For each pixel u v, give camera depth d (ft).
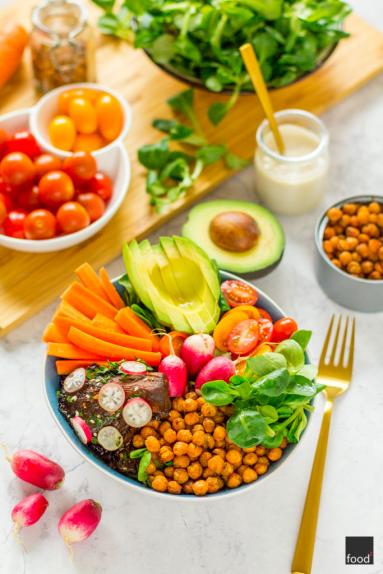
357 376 2.61
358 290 2.61
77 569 2.34
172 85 3.10
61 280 2.72
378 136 3.07
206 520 2.41
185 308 2.48
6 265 2.74
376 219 2.66
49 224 2.65
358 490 2.46
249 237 2.60
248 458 2.27
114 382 2.29
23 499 2.39
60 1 2.93
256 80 2.64
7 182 2.71
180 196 2.85
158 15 2.92
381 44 3.21
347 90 3.11
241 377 2.22
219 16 2.85
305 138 2.84
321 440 2.46
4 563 2.34
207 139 2.99
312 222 2.89
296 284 2.77
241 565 2.36
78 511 2.31
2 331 2.64
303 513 2.37
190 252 2.45
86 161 2.71
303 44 2.89
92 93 2.92
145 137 2.99
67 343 2.39
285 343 2.30
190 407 2.31
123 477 2.25
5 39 2.98
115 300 2.47
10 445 2.49
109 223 2.81
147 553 2.37
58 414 2.31
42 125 2.90
